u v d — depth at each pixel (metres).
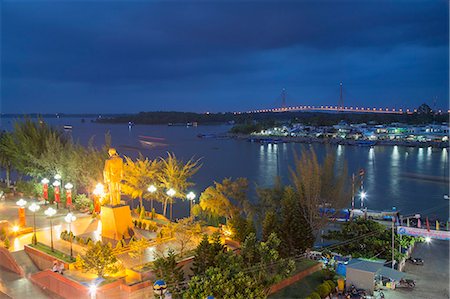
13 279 32.34
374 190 92.81
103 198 38.94
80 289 27.94
